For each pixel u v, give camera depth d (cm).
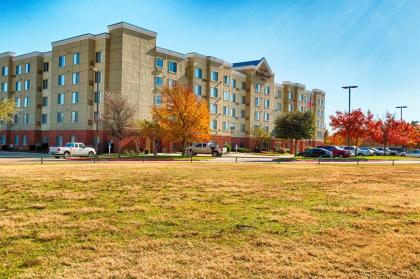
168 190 1288
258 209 963
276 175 1998
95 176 1697
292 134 7019
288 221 826
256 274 514
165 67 5850
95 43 5422
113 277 495
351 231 747
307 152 5222
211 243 650
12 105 4138
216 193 1242
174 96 4481
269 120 8269
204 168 2458
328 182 1689
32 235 684
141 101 5438
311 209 977
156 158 4059
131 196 1136
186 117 4447
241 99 7675
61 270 516
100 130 5316
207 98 6625
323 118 10475
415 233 738
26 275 496
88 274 503
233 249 618
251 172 2183
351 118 5397
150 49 5584
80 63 5450
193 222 803
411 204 1073
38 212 882
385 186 1557
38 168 2155
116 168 2273
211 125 6712
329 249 627
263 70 8056
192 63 6322
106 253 589
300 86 9400
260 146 7875
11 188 1257
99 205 980
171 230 735
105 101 4797
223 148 6038
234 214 893
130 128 4869
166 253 594
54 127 5806
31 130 6153
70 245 629
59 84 5759
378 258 586
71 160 3531
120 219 821
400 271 532
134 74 5347
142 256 579
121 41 5194
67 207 948
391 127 6381
